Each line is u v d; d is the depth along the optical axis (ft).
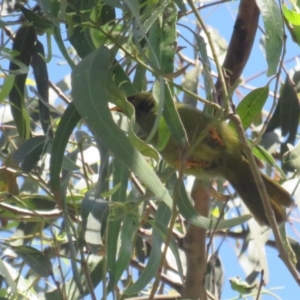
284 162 15.66
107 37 11.84
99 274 15.31
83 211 12.14
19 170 14.85
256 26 17.33
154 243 13.38
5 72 14.92
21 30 14.69
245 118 14.62
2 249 16.93
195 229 18.40
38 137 13.34
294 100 16.38
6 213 16.60
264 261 16.40
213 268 15.06
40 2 12.19
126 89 13.46
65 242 18.45
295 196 15.76
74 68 11.25
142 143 11.29
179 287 19.30
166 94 12.16
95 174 18.80
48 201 16.46
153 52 11.35
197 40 12.33
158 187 10.88
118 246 14.32
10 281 13.24
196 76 18.76
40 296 16.98
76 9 12.17
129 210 12.91
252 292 17.22
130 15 12.07
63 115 12.48
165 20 12.46
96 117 10.85
